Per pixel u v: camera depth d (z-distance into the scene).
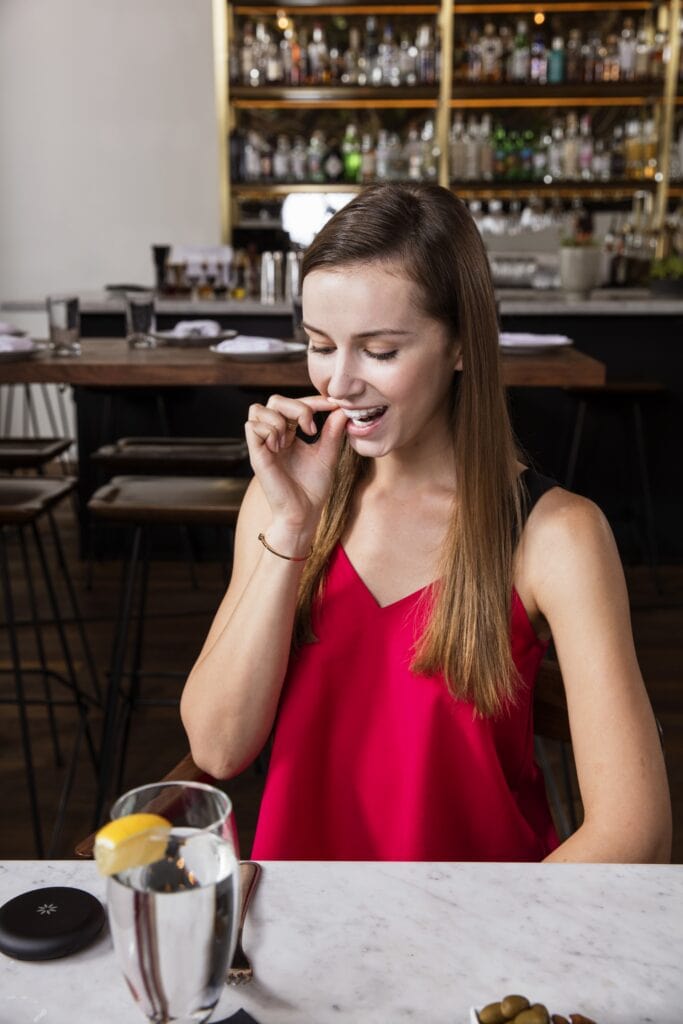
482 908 0.81
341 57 6.23
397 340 1.12
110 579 4.34
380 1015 0.70
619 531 4.60
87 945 0.76
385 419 1.16
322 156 6.19
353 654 1.21
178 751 2.89
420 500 1.26
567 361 2.88
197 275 4.79
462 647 1.17
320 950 0.76
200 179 6.50
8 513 2.46
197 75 6.39
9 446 3.24
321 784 1.22
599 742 1.11
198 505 2.50
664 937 0.78
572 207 6.34
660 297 4.69
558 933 0.78
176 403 4.43
